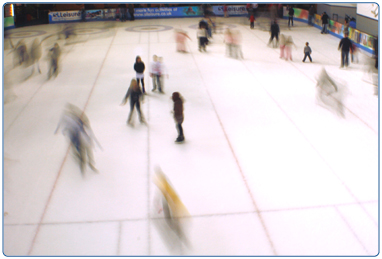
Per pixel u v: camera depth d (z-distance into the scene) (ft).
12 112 36.68
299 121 32.94
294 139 29.58
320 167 25.44
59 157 27.73
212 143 29.27
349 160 26.22
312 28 81.82
